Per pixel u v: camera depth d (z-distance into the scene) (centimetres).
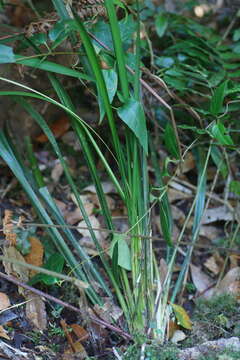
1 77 88
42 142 116
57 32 84
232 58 111
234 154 109
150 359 84
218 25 128
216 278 101
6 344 84
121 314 92
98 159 113
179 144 90
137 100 85
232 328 92
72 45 87
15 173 92
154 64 104
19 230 93
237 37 114
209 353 85
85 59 88
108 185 110
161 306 90
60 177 112
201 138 105
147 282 88
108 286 96
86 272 92
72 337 89
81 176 112
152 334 88
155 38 116
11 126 107
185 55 109
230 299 95
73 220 104
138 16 82
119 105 90
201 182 97
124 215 107
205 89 108
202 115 101
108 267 91
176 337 90
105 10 88
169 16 115
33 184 98
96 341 89
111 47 89
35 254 93
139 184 88
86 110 114
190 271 101
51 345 87
